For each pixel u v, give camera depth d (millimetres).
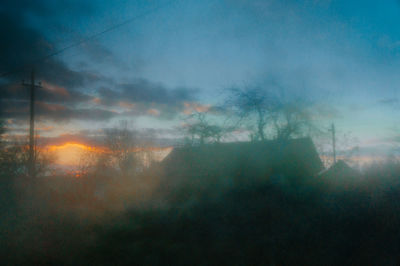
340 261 6566
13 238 8852
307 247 7387
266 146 15805
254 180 15055
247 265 6594
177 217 10859
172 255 7328
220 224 9672
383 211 8539
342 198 10117
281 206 10992
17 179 19609
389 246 7062
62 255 7527
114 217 11172
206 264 6727
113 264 6891
